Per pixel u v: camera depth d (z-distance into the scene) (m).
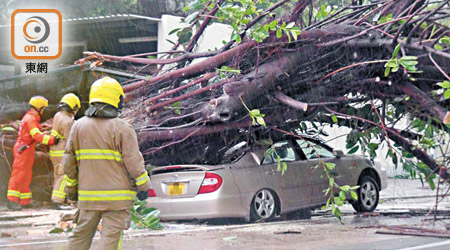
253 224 10.04
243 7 9.20
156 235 8.66
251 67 9.42
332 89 9.30
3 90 12.70
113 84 5.42
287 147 10.98
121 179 5.33
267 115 9.59
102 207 5.27
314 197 11.19
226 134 10.04
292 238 8.28
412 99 8.80
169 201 10.05
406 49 8.27
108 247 5.26
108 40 20.09
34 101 10.66
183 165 10.16
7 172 11.52
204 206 9.84
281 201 10.64
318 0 10.66
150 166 10.37
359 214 12.01
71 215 9.52
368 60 8.85
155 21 18.55
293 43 9.05
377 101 9.48
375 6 9.59
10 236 8.45
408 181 21.50
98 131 5.32
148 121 10.08
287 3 10.02
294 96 9.52
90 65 10.98
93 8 22.22
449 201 15.41
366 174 12.38
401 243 7.63
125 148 5.30
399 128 9.91
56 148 10.34
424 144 9.14
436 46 8.05
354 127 9.77
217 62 9.42
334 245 7.53
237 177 10.11
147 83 9.96
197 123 9.66
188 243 7.82
